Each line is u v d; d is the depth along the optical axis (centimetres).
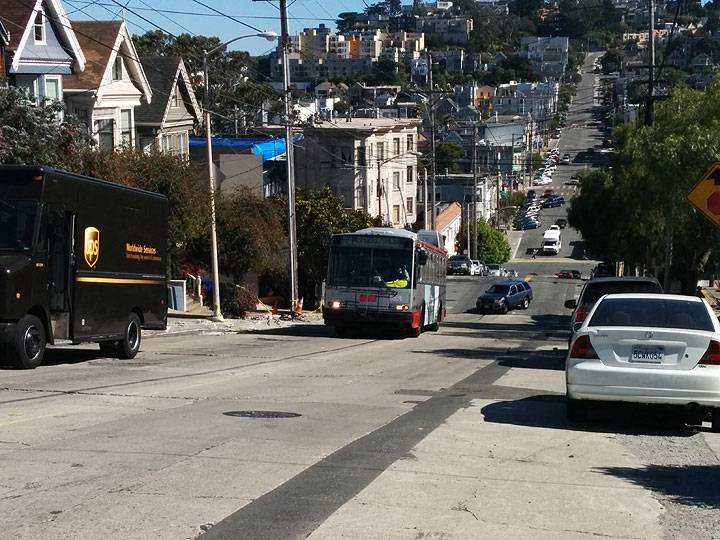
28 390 1448
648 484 914
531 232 12381
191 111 5222
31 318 1766
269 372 1847
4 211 1761
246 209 4378
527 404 1468
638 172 2977
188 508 758
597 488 887
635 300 1258
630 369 1171
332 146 7125
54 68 3675
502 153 11569
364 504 791
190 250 4275
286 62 4016
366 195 7162
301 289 5478
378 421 1230
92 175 3195
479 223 10200
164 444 1012
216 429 1116
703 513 812
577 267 9675
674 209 2725
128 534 684
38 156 2711
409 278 3002
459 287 6962
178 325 3350
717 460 1048
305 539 689
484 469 951
